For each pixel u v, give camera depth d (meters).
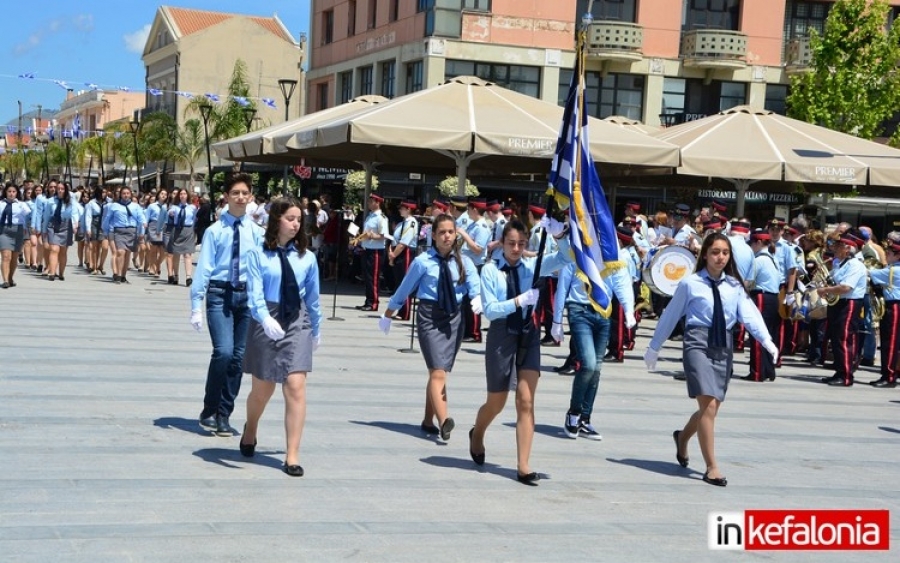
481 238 16.77
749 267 14.58
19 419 8.90
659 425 10.67
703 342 8.37
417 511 7.00
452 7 39.34
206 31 70.12
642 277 16.02
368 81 45.75
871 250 17.47
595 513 7.29
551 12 40.34
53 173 94.25
